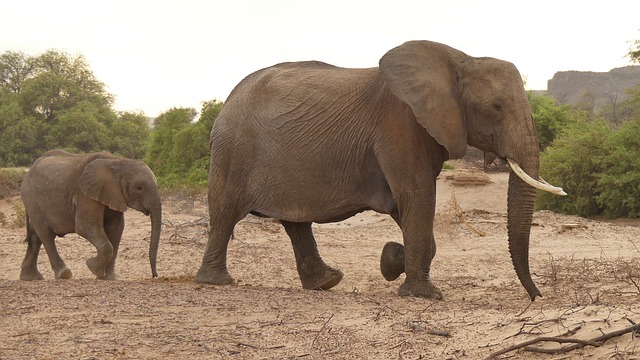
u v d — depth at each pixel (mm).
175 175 37094
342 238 19219
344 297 9445
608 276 11719
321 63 11438
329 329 7402
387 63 10023
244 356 6676
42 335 7469
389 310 8344
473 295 10938
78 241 17797
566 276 12219
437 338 6824
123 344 7098
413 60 10023
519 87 9930
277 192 10844
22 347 7047
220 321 8008
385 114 10156
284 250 16656
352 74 10789
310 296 9445
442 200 30109
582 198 27266
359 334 7184
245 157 11023
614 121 66688
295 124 10703
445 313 7957
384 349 6652
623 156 26703
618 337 5789
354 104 10461
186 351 6852
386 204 10328
